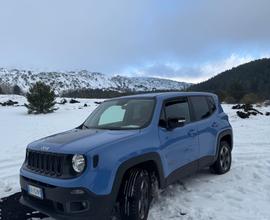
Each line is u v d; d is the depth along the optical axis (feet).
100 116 19.60
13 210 18.11
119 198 15.12
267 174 23.99
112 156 14.44
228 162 24.64
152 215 16.83
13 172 27.02
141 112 18.08
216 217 16.47
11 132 54.24
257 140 40.16
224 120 24.30
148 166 16.99
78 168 13.85
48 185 14.37
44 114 94.73
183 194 19.77
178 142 18.43
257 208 17.61
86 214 13.58
